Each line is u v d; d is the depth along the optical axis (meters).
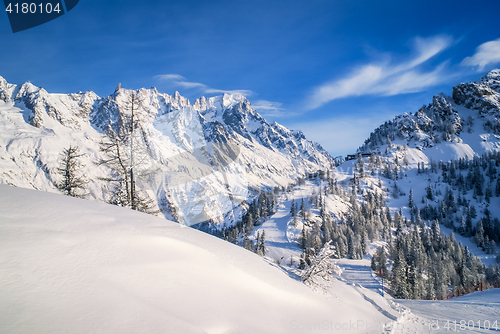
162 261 5.07
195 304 4.55
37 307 2.90
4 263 3.29
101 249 4.51
